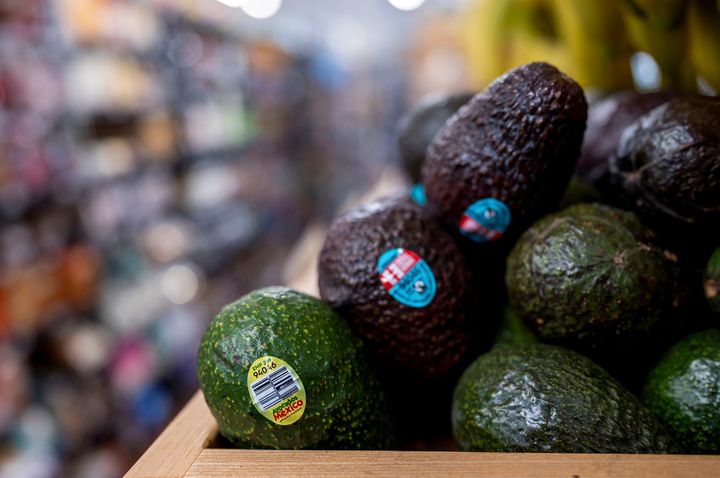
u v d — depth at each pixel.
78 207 0.85
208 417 0.25
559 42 0.52
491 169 0.27
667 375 0.25
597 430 0.22
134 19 0.99
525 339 0.28
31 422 0.73
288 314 0.24
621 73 0.46
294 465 0.21
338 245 0.28
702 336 0.25
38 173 0.75
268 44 1.71
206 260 1.24
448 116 0.36
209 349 0.24
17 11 0.72
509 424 0.23
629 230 0.25
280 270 1.60
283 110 1.87
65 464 0.76
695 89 0.44
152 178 1.10
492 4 0.55
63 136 0.81
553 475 0.20
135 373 0.90
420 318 0.27
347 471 0.21
